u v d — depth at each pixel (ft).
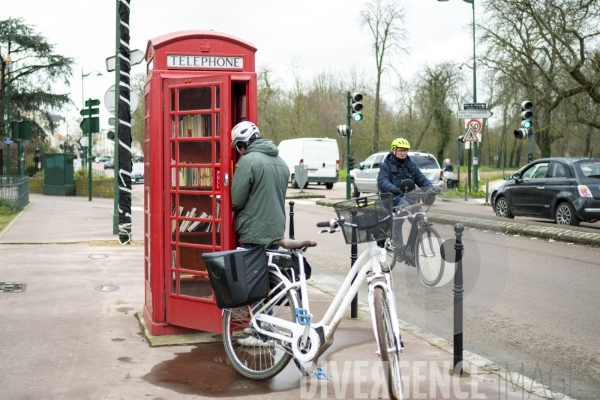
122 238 42.45
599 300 26.94
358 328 21.34
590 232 46.29
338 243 46.37
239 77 20.20
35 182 108.47
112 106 47.88
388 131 206.59
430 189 17.08
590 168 53.36
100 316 22.90
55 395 15.08
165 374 16.79
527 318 23.90
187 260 19.89
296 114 206.39
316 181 120.16
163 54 19.95
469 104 77.56
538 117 110.63
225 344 17.31
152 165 20.18
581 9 77.36
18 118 151.33
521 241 45.73
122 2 43.27
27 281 29.17
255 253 16.53
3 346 19.07
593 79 82.38
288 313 16.44
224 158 18.94
